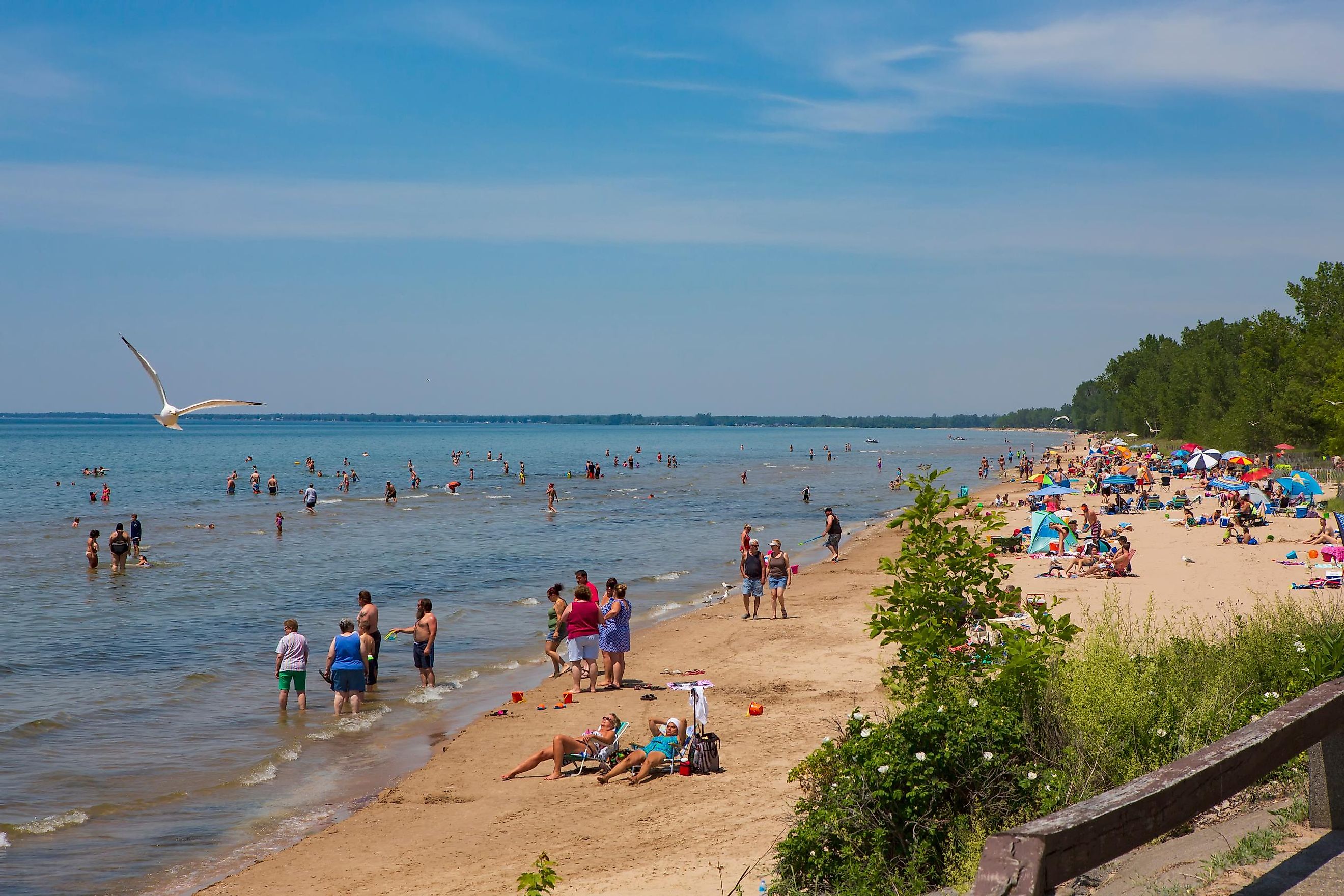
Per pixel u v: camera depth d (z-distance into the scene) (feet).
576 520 171.01
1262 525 117.60
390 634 59.00
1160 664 28.71
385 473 323.98
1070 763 23.50
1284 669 27.76
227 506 199.21
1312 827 17.93
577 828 33.65
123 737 48.11
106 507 196.03
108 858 33.40
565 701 51.93
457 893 28.37
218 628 77.25
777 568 75.46
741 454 531.50
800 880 23.04
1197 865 17.60
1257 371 267.39
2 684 58.90
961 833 21.99
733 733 43.96
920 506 28.73
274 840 35.04
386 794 39.19
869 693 49.60
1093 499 180.14
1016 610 28.02
